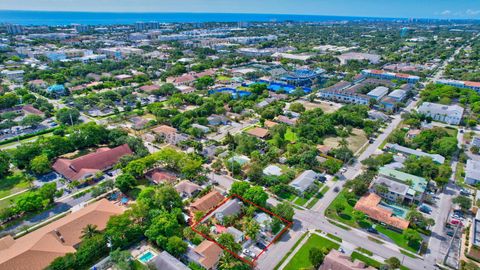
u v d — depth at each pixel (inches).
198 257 4232.3
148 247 4601.4
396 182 5954.7
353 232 4990.2
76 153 7381.9
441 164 6978.4
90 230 4458.7
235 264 4217.5
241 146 7455.7
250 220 5012.3
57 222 4731.8
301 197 5885.8
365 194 5905.5
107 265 4252.0
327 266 4037.9
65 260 4015.8
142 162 6323.8
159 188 5541.3
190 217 5177.2
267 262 4355.3
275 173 6505.9
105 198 5733.3
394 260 4192.9
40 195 5369.1
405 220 5108.3
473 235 4608.8
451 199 5876.0
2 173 6363.2
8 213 4968.0
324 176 6589.6
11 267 3779.5
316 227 5083.7
